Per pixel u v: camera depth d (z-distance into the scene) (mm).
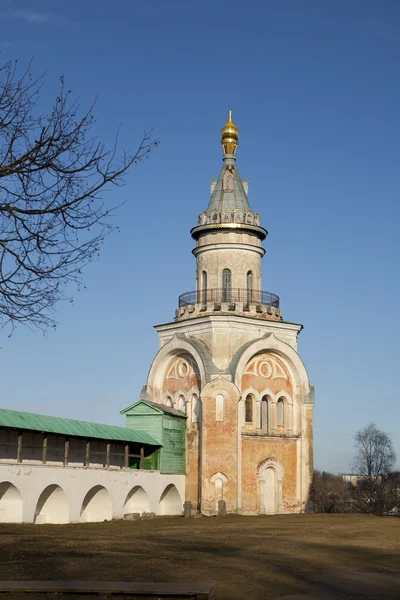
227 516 53031
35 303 19000
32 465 41281
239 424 56062
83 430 47188
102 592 18859
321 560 27109
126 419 55469
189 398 58281
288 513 57812
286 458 58781
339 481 153625
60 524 42188
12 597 18500
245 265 60438
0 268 18781
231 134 64062
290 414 59844
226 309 58156
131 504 52562
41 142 19016
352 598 20391
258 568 24531
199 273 61219
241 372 56750
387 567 25875
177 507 55938
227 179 62562
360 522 45719
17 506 40625
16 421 41812
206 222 60875
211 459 55031
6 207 18750
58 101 19234
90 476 45906
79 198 19281
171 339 59969
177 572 22875
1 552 26422
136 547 29188
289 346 59656
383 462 101500
